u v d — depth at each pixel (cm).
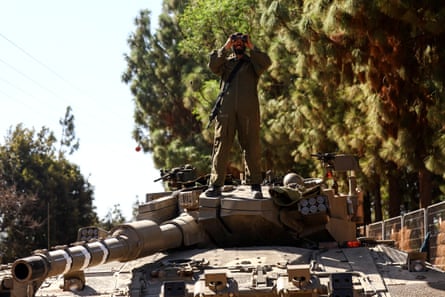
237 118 2414
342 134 4688
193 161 6619
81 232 2433
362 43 3806
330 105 4709
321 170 5156
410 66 3694
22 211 8125
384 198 7806
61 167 8912
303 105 4822
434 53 3578
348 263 2027
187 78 6444
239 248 2227
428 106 3725
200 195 2400
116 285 1981
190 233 2339
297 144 5606
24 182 8481
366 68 3903
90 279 2059
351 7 3494
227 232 2364
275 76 5106
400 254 2138
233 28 6331
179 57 7544
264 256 2102
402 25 3597
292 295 1767
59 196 8694
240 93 2406
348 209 2528
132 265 2184
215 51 2453
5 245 8006
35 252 1780
